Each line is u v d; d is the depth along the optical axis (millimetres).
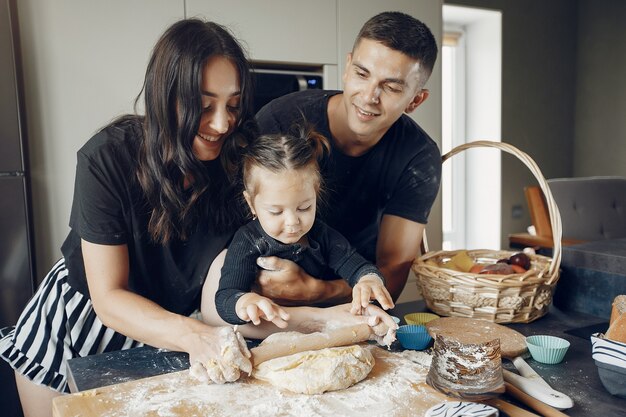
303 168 1085
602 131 4148
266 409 771
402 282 1466
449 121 4215
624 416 745
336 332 969
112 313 1043
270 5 2498
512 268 1254
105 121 2236
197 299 1312
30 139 2121
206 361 878
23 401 1319
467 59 4137
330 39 2652
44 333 1280
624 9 3908
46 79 2127
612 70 4027
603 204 2703
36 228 2156
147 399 802
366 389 832
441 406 727
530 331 1123
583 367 922
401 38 1156
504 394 831
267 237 1147
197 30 985
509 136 4020
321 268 1269
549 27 4117
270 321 991
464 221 4285
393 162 1451
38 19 2092
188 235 1187
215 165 1182
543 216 2900
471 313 1157
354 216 1538
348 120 1300
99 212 1072
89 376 917
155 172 1048
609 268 1207
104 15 2191
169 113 1000
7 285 2037
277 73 2539
